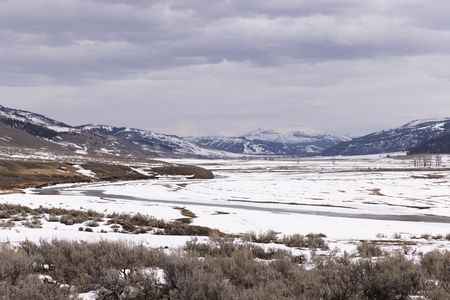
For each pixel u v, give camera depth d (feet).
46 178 313.53
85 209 126.52
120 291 25.55
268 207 174.50
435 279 30.66
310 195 229.04
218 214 125.80
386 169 639.76
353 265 28.99
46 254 35.65
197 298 22.41
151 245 51.72
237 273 29.96
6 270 26.63
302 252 49.42
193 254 36.58
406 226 112.47
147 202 182.70
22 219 91.04
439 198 215.31
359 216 148.05
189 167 500.33
